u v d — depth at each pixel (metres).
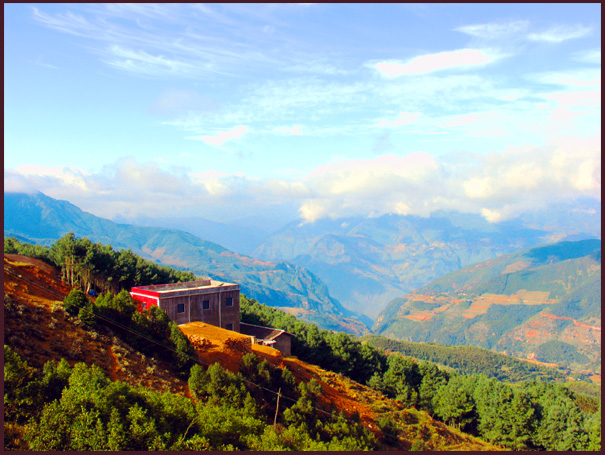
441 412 82.75
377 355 102.69
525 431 75.62
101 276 78.19
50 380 30.92
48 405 28.53
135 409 29.77
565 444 73.88
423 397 86.38
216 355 55.81
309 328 98.50
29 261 69.38
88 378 31.64
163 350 49.88
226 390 43.25
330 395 64.69
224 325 77.00
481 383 86.56
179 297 70.88
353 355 95.19
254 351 66.25
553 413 76.88
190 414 33.97
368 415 64.69
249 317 100.12
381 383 86.69
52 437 26.83
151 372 43.59
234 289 78.81
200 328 66.50
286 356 80.75
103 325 47.94
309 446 37.09
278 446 33.81
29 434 27.11
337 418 52.91
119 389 31.27
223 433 33.66
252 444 33.88
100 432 27.45
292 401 52.88
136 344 48.03
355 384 81.38
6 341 35.31
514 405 77.19
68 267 69.00
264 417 43.44
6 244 81.50
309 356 88.12
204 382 43.62
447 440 68.12
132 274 89.94
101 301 49.62
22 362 30.64
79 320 45.44
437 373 95.19
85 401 28.95
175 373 48.00
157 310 52.69
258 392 49.44
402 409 77.94
